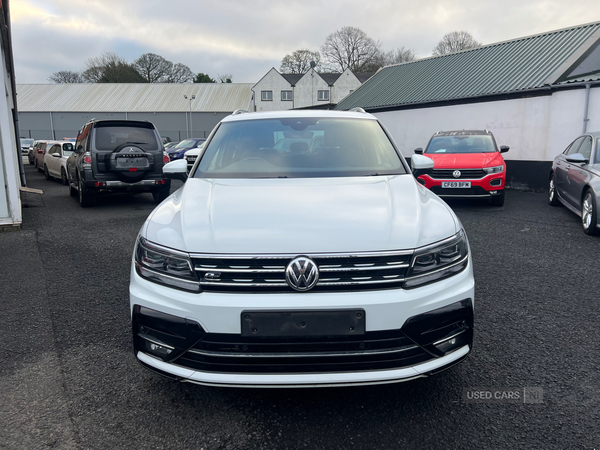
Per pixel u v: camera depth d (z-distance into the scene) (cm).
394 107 1659
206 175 301
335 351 194
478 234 616
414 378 197
